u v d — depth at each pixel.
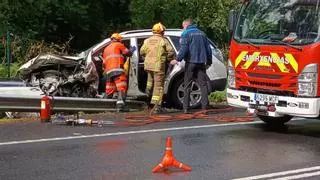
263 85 10.45
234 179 7.36
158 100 13.02
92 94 13.80
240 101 10.87
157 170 7.63
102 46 13.80
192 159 8.45
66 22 25.81
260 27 10.64
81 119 11.39
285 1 10.38
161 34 13.14
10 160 8.18
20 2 23.50
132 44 13.76
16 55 19.81
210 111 13.40
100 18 27.88
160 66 12.95
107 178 7.28
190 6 25.72
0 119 11.96
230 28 11.12
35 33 23.41
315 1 9.89
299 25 10.05
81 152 8.77
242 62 10.83
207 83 13.12
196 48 12.78
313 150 9.32
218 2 25.52
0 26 22.34
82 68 13.96
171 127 11.23
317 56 9.80
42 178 7.26
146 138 10.01
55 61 13.88
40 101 12.12
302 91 9.88
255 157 8.70
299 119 12.75
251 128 11.38
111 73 13.05
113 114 12.77
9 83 13.32
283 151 9.19
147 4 25.84
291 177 7.52
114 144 9.42
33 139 9.71
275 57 10.23
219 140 10.01
